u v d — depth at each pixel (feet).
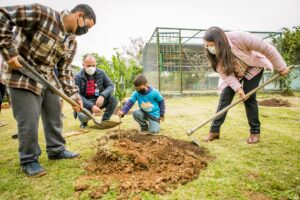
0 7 6.18
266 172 6.87
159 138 9.65
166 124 14.34
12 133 13.51
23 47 6.91
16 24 6.36
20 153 7.32
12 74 6.89
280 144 9.59
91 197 5.76
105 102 14.98
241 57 9.21
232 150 8.98
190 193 5.79
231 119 15.53
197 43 39.01
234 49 9.02
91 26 7.80
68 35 7.60
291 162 7.61
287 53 37.22
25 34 6.87
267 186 6.09
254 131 9.93
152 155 7.55
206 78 38.75
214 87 39.45
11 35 6.27
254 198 5.56
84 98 13.99
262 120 15.01
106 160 7.55
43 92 7.89
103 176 6.85
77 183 6.44
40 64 7.38
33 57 7.13
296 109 19.84
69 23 7.38
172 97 33.73
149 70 43.45
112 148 7.75
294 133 11.39
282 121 14.62
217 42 8.79
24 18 6.37
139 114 12.23
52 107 8.30
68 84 8.84
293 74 36.01
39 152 7.68
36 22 6.68
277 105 22.43
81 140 11.05
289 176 6.59
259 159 7.93
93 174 7.07
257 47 8.93
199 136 11.25
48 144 8.48
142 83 11.62
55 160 8.45
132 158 7.31
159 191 5.82
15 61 6.24
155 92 12.10
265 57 9.55
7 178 7.02
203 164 7.50
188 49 38.29
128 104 12.09
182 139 10.78
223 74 9.55
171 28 33.58
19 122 7.18
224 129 12.58
